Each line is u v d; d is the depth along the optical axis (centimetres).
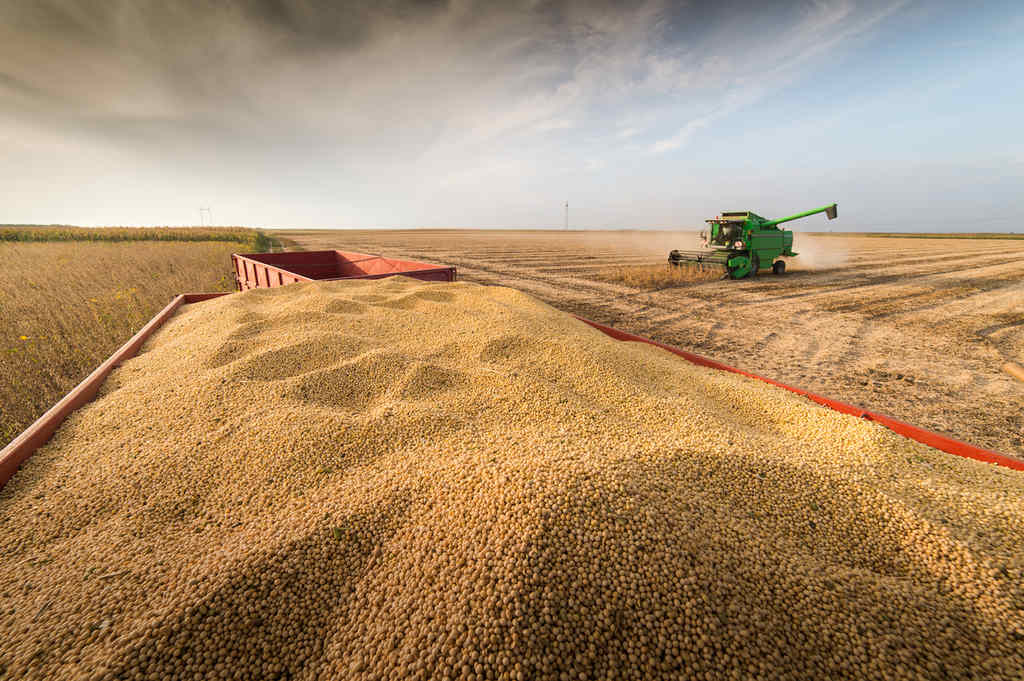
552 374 319
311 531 164
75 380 449
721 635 130
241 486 195
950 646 131
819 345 659
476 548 150
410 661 125
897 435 245
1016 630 134
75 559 154
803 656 128
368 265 831
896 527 178
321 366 316
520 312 439
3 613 133
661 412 268
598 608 133
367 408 266
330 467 206
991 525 176
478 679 119
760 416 286
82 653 121
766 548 161
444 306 451
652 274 1492
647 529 156
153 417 243
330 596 149
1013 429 385
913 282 1328
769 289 1209
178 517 179
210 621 132
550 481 173
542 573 138
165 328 421
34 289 886
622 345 398
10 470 193
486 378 300
